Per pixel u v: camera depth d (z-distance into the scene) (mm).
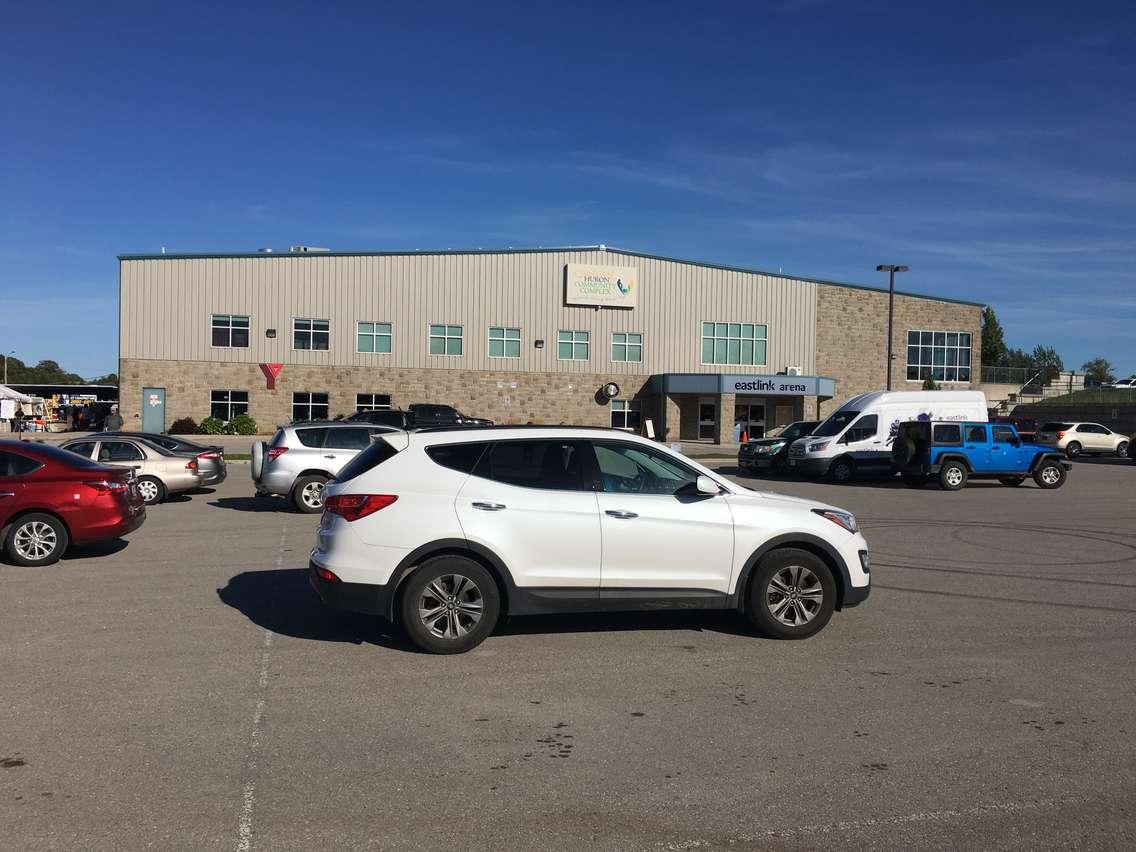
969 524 14945
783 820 4039
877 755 4797
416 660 6512
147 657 6496
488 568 6770
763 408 48625
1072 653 6805
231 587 8969
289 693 5746
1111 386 64750
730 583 7043
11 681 5918
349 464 7238
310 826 3941
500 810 4117
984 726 5242
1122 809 4180
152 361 41719
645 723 5266
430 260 44469
